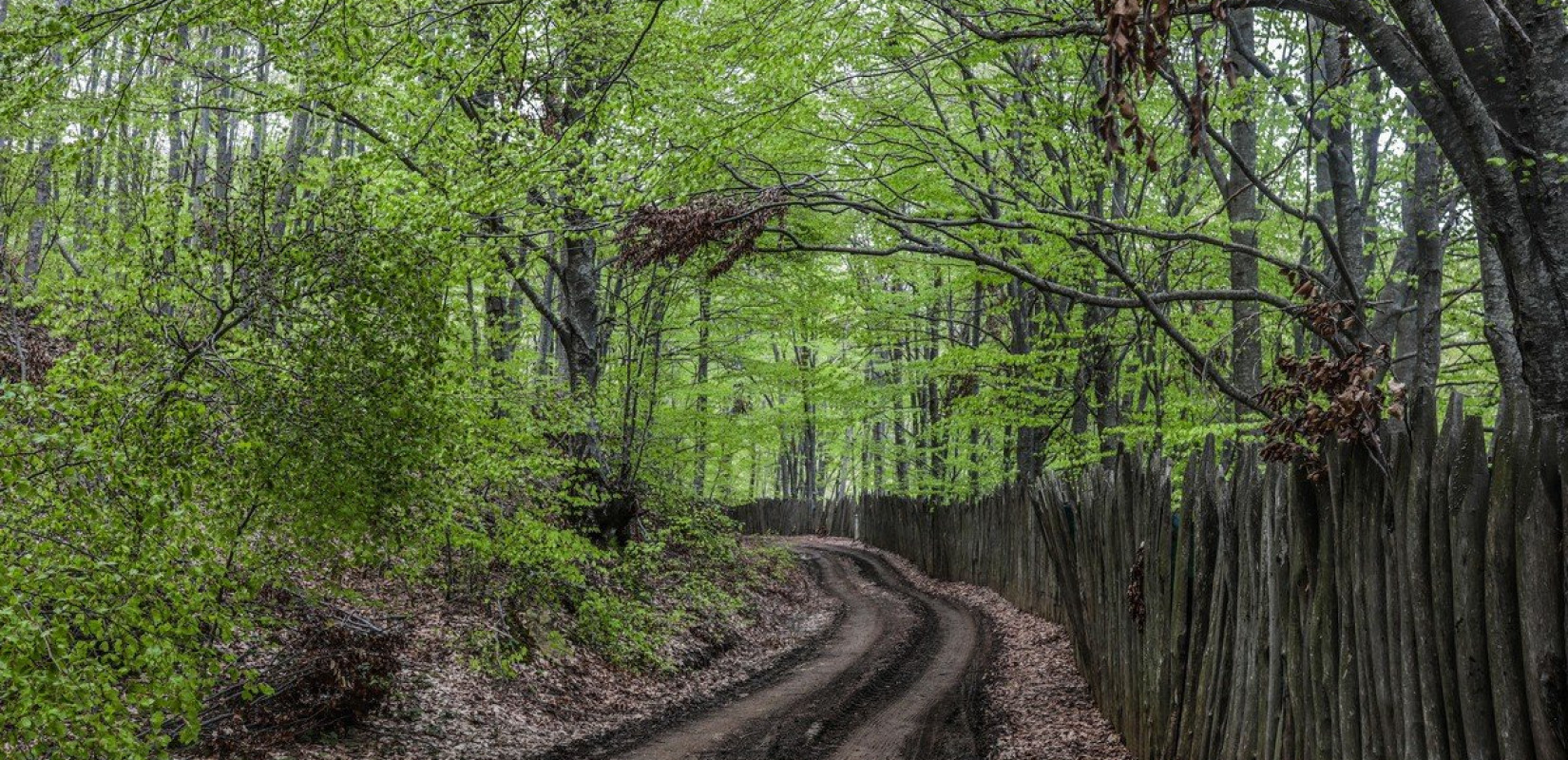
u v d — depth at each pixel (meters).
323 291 5.84
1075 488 12.21
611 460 15.85
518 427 11.45
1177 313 14.75
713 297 20.31
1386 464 4.24
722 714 10.83
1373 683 4.31
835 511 42.25
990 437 25.66
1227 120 10.45
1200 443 11.77
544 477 11.77
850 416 23.38
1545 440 3.33
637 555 15.12
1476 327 13.41
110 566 4.27
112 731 4.16
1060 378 17.62
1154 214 14.15
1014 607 18.83
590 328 15.79
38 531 4.32
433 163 9.12
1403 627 4.01
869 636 16.44
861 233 20.95
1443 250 11.80
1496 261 8.85
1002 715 10.00
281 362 5.89
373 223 6.21
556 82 12.22
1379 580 4.27
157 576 4.31
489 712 9.55
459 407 8.66
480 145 9.27
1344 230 11.30
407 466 6.27
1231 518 6.33
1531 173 4.88
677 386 20.16
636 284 17.11
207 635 6.83
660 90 8.73
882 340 20.44
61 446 4.28
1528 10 4.85
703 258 15.09
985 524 22.34
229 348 6.08
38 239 12.22
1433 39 5.11
